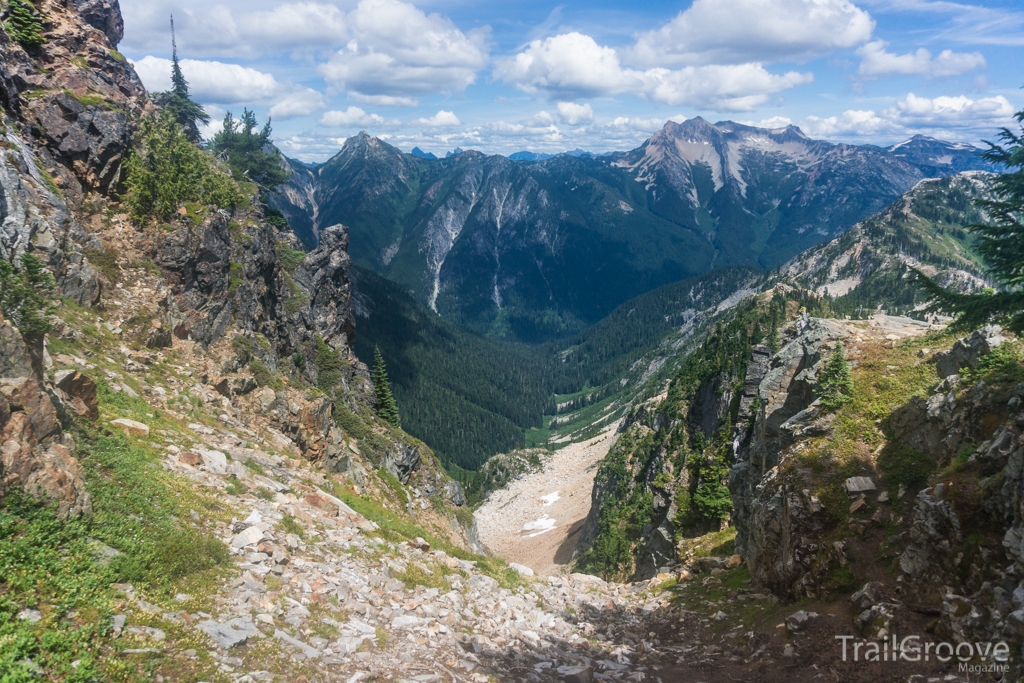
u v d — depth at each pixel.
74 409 18.91
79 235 32.81
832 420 30.66
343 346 78.12
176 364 33.31
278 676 11.83
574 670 16.95
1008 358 24.77
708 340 142.50
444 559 25.77
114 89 43.75
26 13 38.50
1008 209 20.09
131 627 11.52
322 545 20.28
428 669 14.24
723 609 27.09
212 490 20.42
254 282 49.53
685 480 62.34
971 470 20.69
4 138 29.94
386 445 55.84
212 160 58.75
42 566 11.77
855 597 21.19
